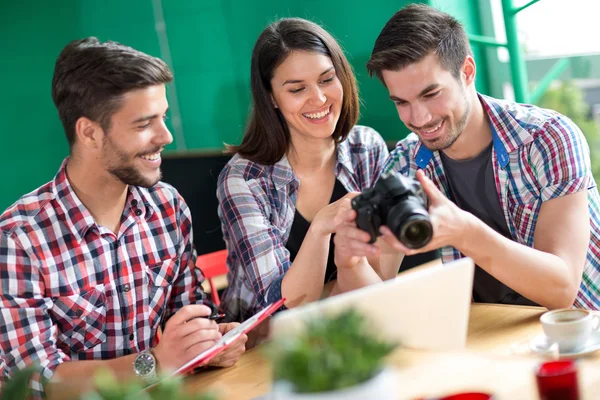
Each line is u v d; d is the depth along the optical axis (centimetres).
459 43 177
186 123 380
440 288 123
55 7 400
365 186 230
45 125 413
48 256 180
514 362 121
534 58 295
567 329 135
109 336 186
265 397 129
